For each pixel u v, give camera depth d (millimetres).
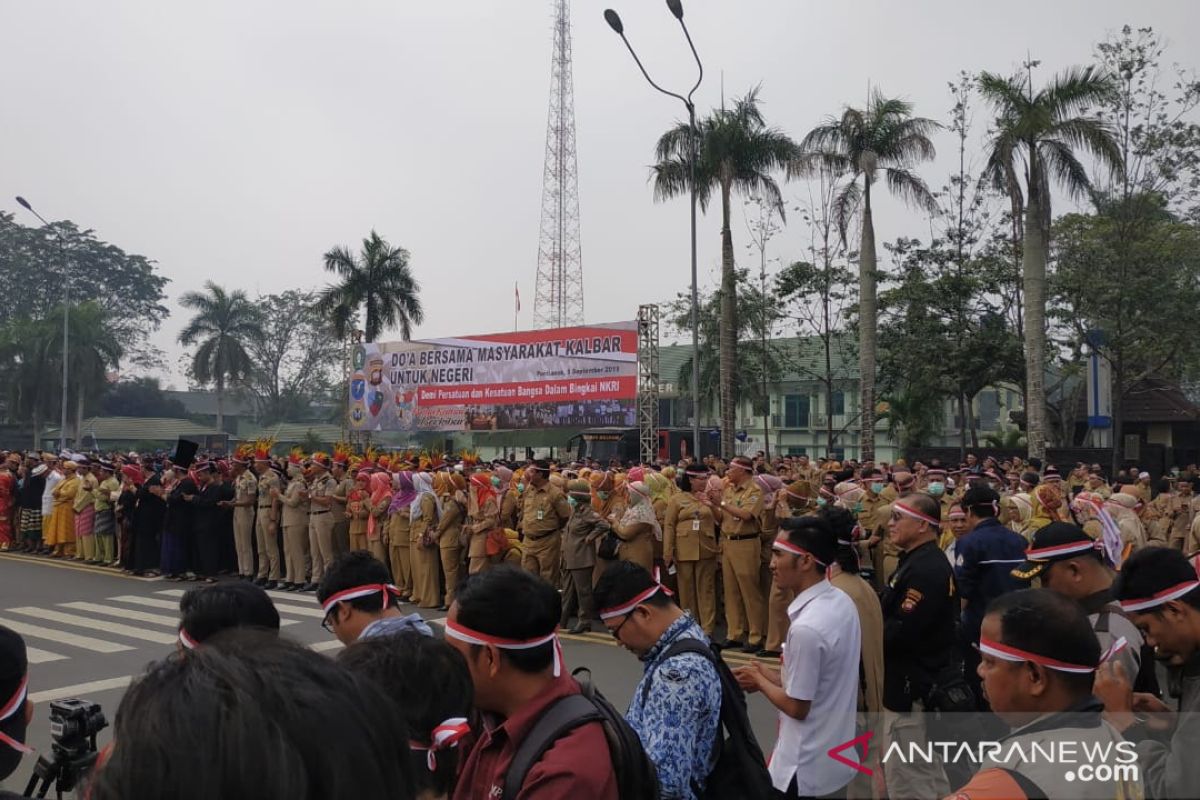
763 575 10016
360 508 13602
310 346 74625
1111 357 24109
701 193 24906
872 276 23531
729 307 24906
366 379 28531
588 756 2385
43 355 50531
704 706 3129
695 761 3135
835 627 3658
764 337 30844
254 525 14656
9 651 2705
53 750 3490
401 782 1304
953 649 4707
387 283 34688
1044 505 8711
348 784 1185
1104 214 23188
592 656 9398
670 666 3176
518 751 2453
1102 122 19406
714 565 10469
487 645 2551
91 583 14484
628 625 3371
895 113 23750
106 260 76250
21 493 18469
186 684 1185
